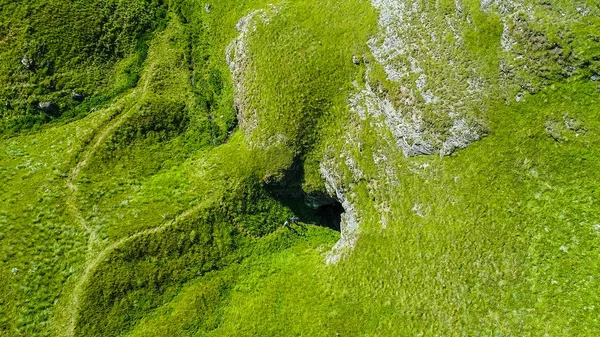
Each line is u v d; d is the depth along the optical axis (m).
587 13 28.75
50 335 32.81
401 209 33.94
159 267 35.88
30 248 34.78
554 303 27.80
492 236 30.20
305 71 38.66
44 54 41.44
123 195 38.06
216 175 39.28
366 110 36.56
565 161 29.44
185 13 47.62
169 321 34.59
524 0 30.50
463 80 32.16
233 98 43.25
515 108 30.83
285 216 40.16
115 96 42.81
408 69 34.34
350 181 36.72
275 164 38.56
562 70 29.45
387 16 36.28
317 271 36.09
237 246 38.12
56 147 39.44
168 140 41.81
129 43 44.94
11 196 36.59
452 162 32.47
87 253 35.19
